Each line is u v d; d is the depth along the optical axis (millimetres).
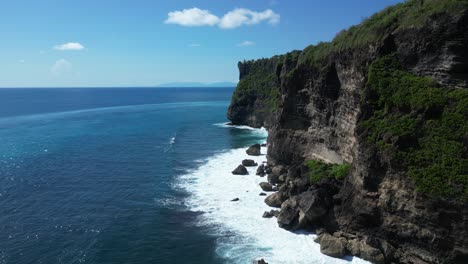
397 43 33938
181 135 97312
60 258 32438
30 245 34688
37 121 126438
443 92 29844
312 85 50812
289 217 37344
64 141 86312
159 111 173500
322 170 43875
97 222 39969
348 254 31750
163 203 45500
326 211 36031
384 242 30547
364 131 33344
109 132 101688
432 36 30703
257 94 118875
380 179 31266
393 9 37062
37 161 66125
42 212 42594
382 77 33750
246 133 101688
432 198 26672
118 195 48500
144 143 84812
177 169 61500
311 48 52344
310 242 34438
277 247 33812
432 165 27859
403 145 29797
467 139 27328
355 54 39375
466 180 26031
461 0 29281
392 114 32250
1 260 31891
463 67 29219
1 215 41562
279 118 57406
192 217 41094
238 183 53250
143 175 57844
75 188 51281
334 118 46125
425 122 29734
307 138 52500
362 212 32188
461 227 25656
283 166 54406
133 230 38000
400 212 29312
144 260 32250
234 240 35469
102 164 64500
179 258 32531
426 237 27516
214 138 93312
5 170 60062
